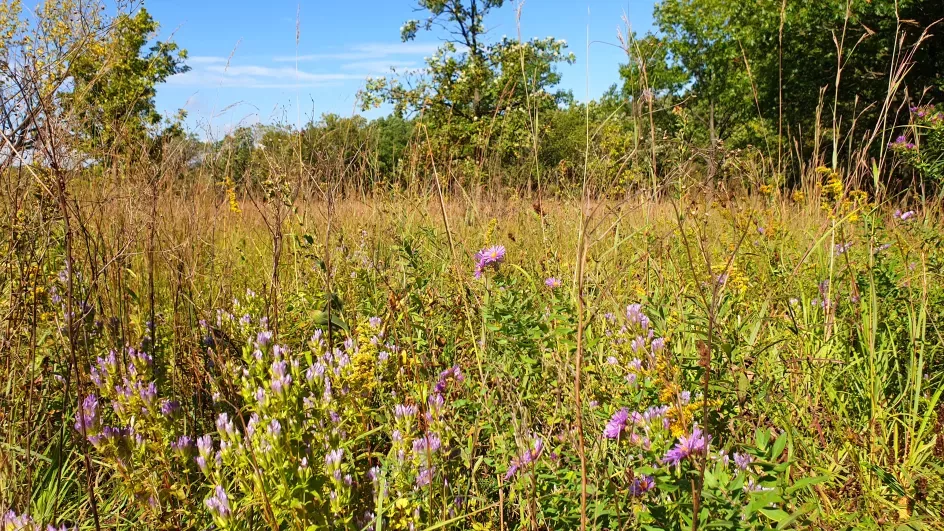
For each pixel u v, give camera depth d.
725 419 1.87
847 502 2.12
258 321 2.97
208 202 4.09
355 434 2.20
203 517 1.94
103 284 2.78
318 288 3.19
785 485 1.60
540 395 2.22
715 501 1.51
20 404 2.24
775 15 16.27
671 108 3.03
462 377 2.38
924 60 13.83
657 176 2.92
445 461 1.98
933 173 5.54
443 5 18.62
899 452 2.48
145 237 2.90
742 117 18.27
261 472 1.71
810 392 2.62
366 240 3.47
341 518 1.73
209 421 2.51
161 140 3.77
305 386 1.96
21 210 2.43
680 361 2.08
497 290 2.46
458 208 4.54
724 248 3.55
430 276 2.88
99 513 2.05
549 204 4.49
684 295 2.58
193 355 2.58
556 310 2.21
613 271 3.13
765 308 2.90
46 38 2.57
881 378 2.73
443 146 4.28
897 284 3.17
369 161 4.44
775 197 4.13
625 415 1.73
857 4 14.02
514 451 1.94
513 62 15.70
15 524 1.62
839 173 3.57
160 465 1.92
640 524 1.59
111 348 2.37
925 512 2.06
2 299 2.49
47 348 2.52
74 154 2.63
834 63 15.14
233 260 3.98
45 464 2.25
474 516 1.96
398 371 2.36
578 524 1.74
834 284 3.32
